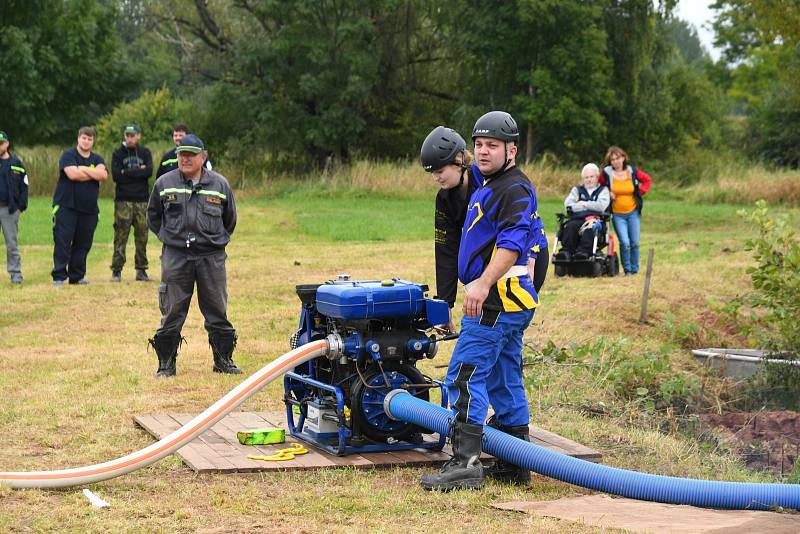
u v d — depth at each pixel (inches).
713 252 717.3
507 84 1828.2
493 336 217.8
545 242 232.7
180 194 344.8
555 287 546.0
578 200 602.9
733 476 270.4
